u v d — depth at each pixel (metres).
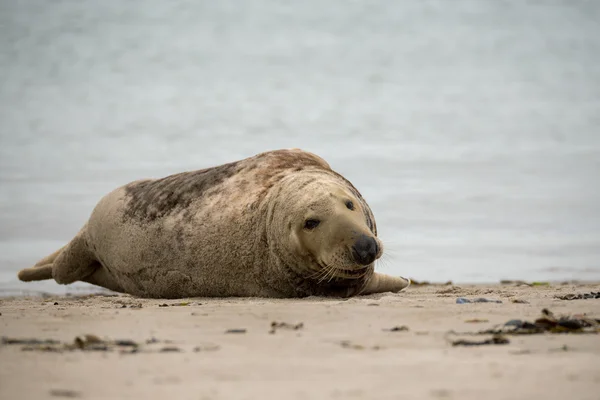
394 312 24.28
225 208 33.12
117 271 37.53
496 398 14.05
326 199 30.22
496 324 22.03
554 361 17.06
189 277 33.84
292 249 30.69
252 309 25.58
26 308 29.06
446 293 34.16
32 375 16.09
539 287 38.41
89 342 19.61
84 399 14.35
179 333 21.16
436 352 18.20
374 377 15.74
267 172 33.81
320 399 14.09
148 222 35.31
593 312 24.56
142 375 16.09
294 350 18.55
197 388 15.00
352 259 29.00
